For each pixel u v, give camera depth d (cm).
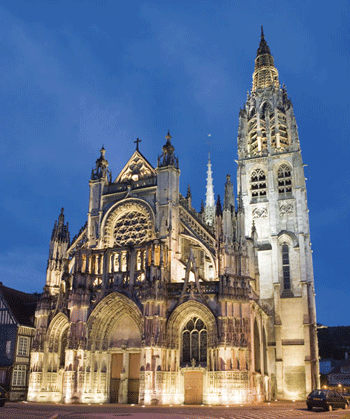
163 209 6981
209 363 5862
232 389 5656
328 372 14875
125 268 6956
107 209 7431
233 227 6669
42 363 6588
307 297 7862
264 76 10025
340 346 16650
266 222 8544
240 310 6019
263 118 9481
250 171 9006
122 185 7525
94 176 7762
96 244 7312
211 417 3644
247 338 5953
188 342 6203
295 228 8294
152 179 7306
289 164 8738
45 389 6500
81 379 6197
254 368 6344
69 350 6291
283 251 8288
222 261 6362
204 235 6844
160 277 6209
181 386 6009
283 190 8644
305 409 4850
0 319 7369
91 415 3753
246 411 4438
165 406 5425
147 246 6475
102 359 6506
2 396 4612
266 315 7644
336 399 4725
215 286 6162
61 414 3906
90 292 6638
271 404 5859
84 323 6456
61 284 6881
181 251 7050
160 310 6072
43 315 6800
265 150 9031
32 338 7506
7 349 7144
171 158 7225
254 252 7725
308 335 7619
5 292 7738
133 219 7319
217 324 5925
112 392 6438
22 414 3631
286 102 9344
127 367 6438
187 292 6184
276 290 7956
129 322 6625
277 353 7625
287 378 7562
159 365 5853
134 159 7662
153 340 5925
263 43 10494
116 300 6481
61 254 7606
